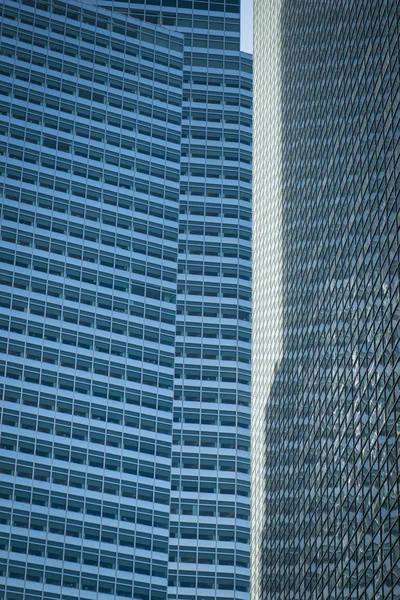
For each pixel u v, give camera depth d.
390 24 178.62
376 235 171.75
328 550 172.12
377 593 146.38
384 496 149.75
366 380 165.88
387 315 160.75
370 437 159.88
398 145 166.88
